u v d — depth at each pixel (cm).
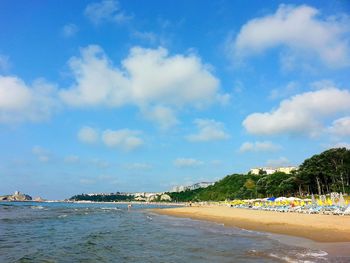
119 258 2195
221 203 14712
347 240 2694
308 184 12725
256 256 2145
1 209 11394
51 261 2109
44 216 7350
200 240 3050
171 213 8700
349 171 11056
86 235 3550
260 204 8500
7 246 2789
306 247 2420
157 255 2284
